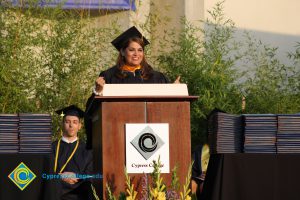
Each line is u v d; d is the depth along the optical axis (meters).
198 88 14.59
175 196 7.62
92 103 8.27
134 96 7.78
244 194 8.70
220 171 8.70
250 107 14.93
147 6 18.39
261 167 8.76
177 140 7.86
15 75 13.66
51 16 14.41
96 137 8.44
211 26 18.97
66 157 12.30
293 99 14.96
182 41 15.09
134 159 7.77
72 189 11.73
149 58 15.53
